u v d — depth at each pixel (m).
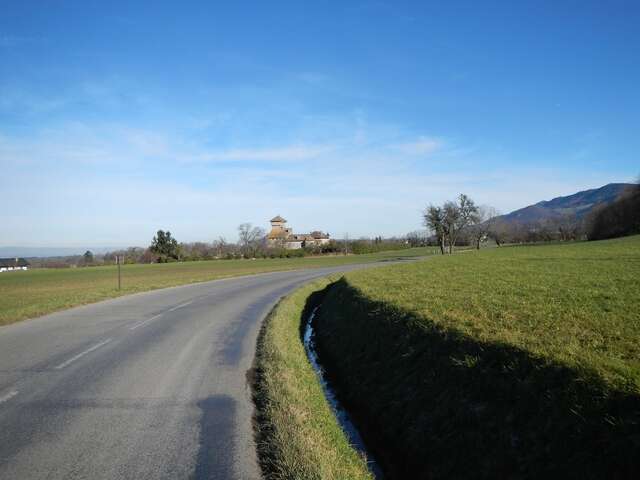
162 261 87.62
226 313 16.53
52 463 4.80
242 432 5.69
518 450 5.05
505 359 6.62
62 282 39.03
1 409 6.44
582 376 5.35
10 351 10.13
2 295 26.50
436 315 10.15
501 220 96.19
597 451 4.37
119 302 19.94
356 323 12.95
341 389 9.60
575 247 40.94
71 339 11.55
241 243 121.25
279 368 8.60
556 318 8.95
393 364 8.96
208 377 8.16
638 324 8.09
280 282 32.12
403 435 6.80
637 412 4.46
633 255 25.75
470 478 5.25
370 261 63.66
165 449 5.18
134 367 8.78
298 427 5.77
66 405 6.60
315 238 147.38
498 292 13.29
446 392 6.87
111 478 4.50
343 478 4.86
